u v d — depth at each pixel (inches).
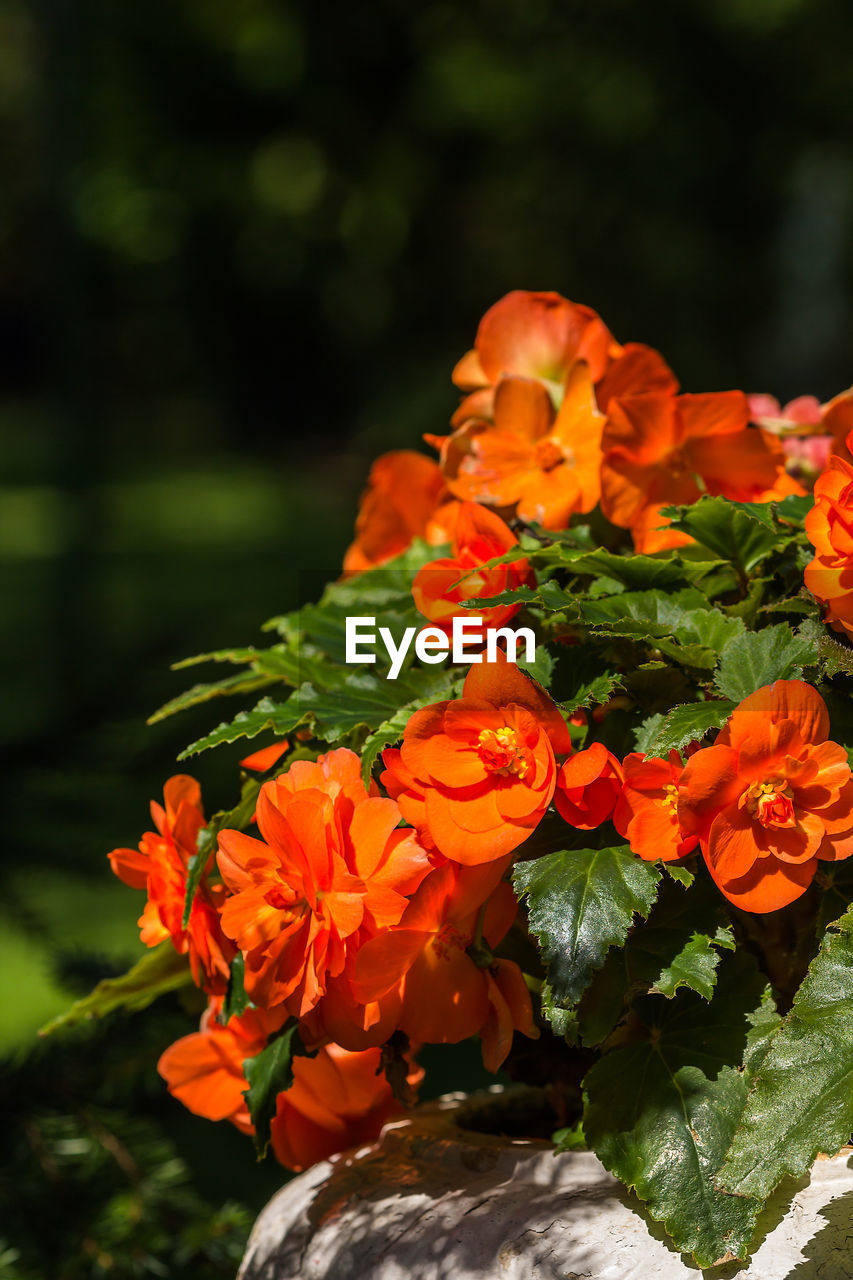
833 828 38.6
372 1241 41.6
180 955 47.2
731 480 46.1
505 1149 42.7
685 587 43.5
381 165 489.1
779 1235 38.9
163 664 67.3
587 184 409.7
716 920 40.1
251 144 543.2
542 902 39.3
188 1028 70.4
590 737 42.0
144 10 503.5
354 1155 45.3
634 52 391.9
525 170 421.1
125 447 650.8
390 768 40.4
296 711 43.2
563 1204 40.7
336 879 40.1
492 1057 41.1
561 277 421.1
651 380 47.6
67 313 441.7
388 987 40.4
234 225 554.9
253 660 47.4
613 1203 40.4
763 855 38.6
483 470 46.9
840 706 41.3
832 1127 37.3
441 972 40.9
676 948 39.8
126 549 399.9
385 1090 46.4
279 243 547.8
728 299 403.5
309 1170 46.0
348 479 538.9
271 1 499.8
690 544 44.6
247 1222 69.4
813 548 43.2
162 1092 77.1
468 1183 42.3
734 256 402.6
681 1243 38.3
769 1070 38.1
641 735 41.5
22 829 65.2
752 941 42.4
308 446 659.4
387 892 40.2
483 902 41.1
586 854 40.0
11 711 69.1
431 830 39.8
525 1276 39.5
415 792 40.5
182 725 62.1
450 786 40.0
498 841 39.6
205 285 593.9
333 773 41.3
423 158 470.3
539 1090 47.9
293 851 40.3
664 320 410.3
